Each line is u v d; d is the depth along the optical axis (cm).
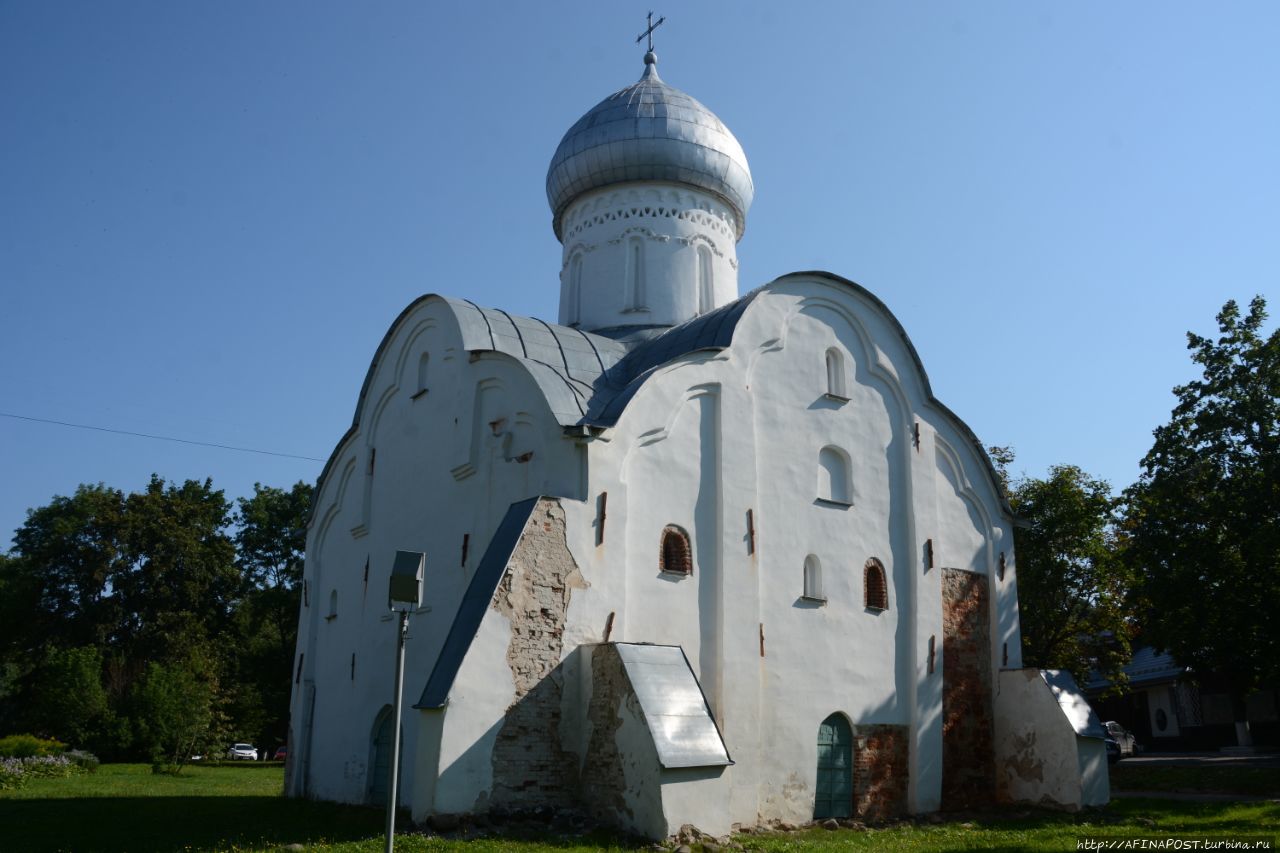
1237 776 2691
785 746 1936
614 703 1584
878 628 2186
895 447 2352
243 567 5834
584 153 2739
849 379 2295
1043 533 3181
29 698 5134
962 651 2342
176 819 1938
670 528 1869
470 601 1609
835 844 1612
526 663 1595
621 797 1535
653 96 2809
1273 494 2397
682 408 1944
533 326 2217
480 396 2020
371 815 1886
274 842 1530
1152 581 2566
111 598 5150
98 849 1527
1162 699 4506
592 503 1739
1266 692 4056
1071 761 2180
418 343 2295
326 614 2523
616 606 1731
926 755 2175
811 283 2266
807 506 2117
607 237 2725
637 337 2544
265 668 5391
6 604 5162
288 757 2556
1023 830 1912
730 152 2797
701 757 1523
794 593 2038
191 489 5853
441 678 1530
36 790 2772
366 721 2188
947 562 2380
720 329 2084
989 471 2525
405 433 2275
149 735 4209
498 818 1503
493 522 1900
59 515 6112
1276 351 2467
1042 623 3164
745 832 1797
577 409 1842
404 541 2183
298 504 5800
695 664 1839
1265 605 2419
